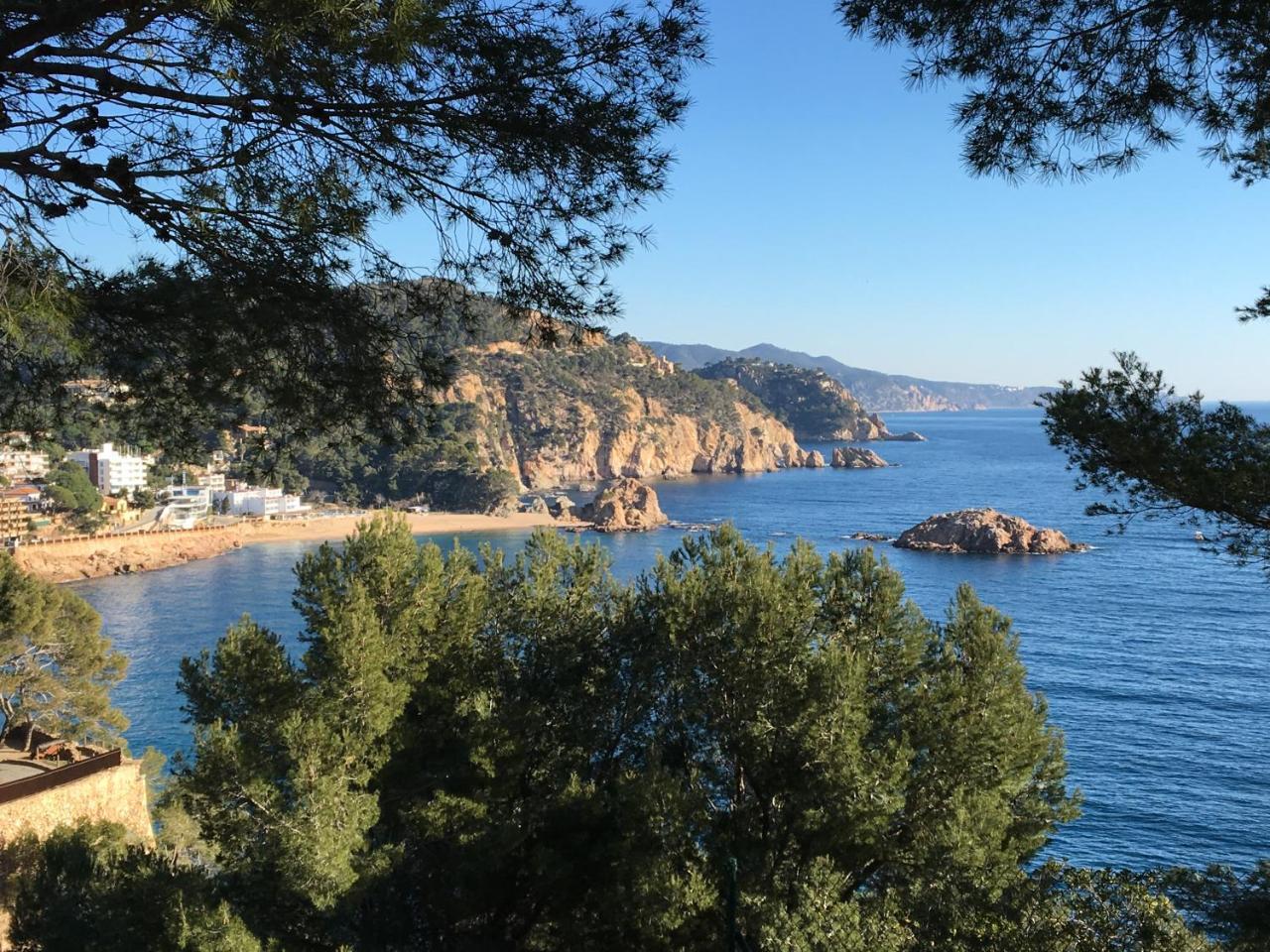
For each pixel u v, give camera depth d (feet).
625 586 64.90
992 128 24.84
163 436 24.27
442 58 19.08
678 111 21.08
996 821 47.50
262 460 24.40
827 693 48.73
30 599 99.09
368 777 50.34
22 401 22.44
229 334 22.26
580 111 20.11
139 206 19.49
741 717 52.44
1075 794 58.13
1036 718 56.59
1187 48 23.26
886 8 23.85
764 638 51.80
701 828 48.44
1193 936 35.42
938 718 52.06
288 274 21.44
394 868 52.44
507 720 52.70
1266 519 25.14
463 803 50.03
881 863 50.52
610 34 20.29
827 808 47.37
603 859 49.93
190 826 94.12
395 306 22.38
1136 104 23.98
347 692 50.88
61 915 49.16
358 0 16.25
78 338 19.13
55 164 18.65
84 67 17.40
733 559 58.85
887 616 56.03
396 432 24.08
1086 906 38.42
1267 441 25.35
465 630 58.29
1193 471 24.45
